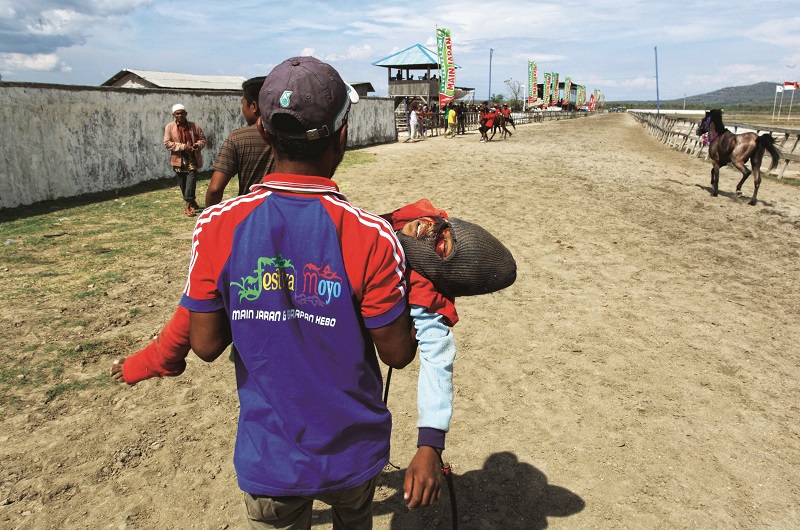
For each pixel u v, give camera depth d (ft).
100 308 15.76
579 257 21.95
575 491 9.23
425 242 4.95
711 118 35.88
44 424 10.52
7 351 13.07
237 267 4.33
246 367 4.52
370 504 5.47
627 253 22.74
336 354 4.42
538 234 25.11
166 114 40.73
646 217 29.17
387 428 4.92
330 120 4.40
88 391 11.68
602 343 14.57
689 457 10.10
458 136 93.40
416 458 4.61
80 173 34.01
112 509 8.56
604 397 12.03
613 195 34.83
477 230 5.23
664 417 11.32
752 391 12.37
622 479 9.52
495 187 36.29
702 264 21.65
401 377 12.89
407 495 4.50
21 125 30.09
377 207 29.73
